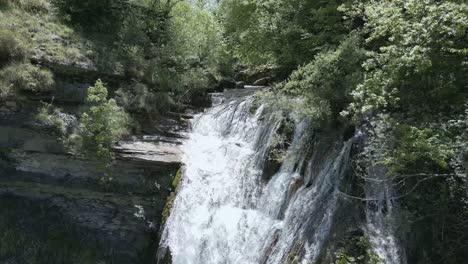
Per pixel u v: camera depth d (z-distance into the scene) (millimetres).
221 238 11266
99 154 11867
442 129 8344
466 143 7688
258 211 11797
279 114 12930
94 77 13500
